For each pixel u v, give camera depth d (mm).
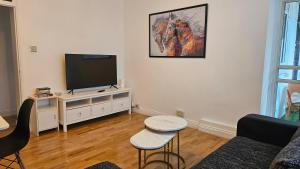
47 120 3408
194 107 3748
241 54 3133
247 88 3129
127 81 4855
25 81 3453
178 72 3895
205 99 3588
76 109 3670
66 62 3730
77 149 2867
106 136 3330
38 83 3607
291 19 2980
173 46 3898
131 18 4566
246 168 1584
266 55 2980
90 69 4094
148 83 4426
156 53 4191
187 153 2771
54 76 3801
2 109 4367
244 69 3129
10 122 3955
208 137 3320
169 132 2225
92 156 2680
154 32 4160
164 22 3971
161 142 2014
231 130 3258
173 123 2414
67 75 3758
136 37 4527
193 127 3760
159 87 4242
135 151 2826
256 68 3021
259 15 2922
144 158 2461
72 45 3975
